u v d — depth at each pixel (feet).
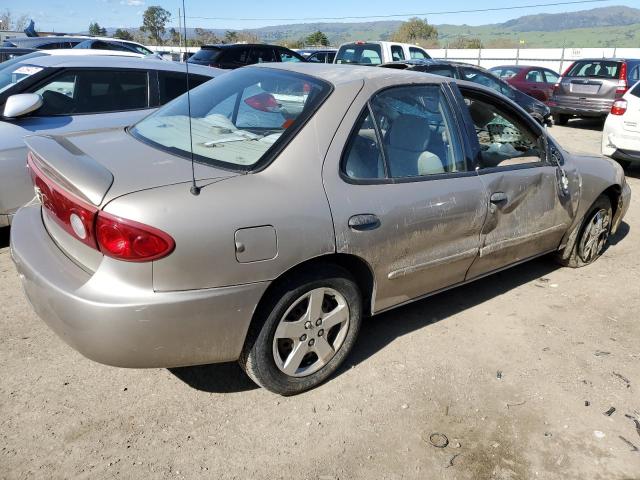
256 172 8.58
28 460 7.88
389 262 9.98
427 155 10.75
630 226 20.40
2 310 11.70
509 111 13.02
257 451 8.39
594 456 8.76
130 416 8.91
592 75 44.60
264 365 8.96
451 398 9.89
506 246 12.44
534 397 10.07
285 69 11.02
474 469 8.34
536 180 12.75
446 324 12.42
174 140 9.67
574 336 12.26
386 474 8.13
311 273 8.96
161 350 7.91
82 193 7.62
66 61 16.74
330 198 8.96
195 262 7.68
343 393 9.83
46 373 9.77
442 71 32.91
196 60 44.42
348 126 9.51
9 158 14.10
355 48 45.34
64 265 8.14
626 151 27.14
